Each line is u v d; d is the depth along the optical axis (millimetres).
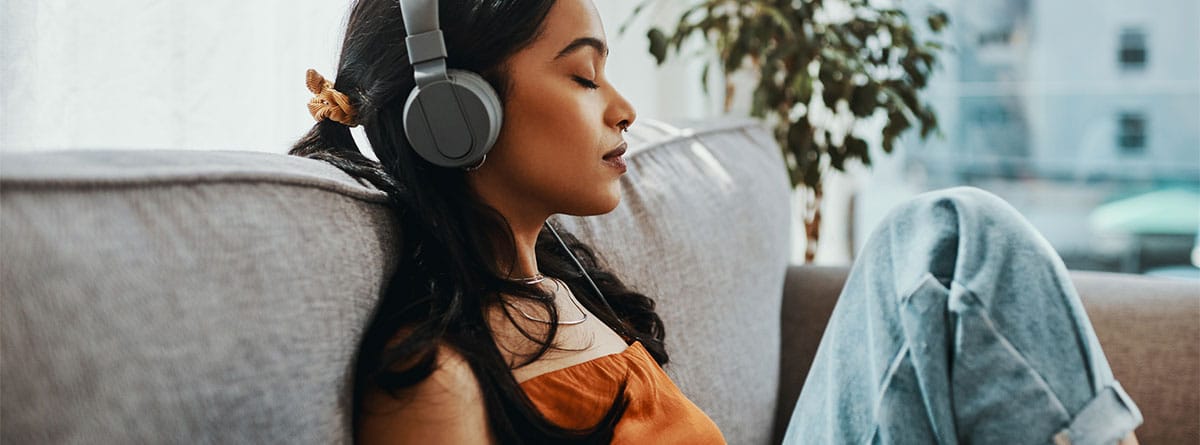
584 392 816
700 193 1301
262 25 1369
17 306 491
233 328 590
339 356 681
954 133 2617
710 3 1890
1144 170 2541
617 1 2086
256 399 596
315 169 742
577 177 837
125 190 564
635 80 2170
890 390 951
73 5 1165
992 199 988
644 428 833
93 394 513
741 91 2396
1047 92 2559
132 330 535
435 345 718
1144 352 1217
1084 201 2592
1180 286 1276
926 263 960
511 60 812
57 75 1154
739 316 1277
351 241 722
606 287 1043
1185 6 2445
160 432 539
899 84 1862
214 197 616
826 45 1812
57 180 528
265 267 625
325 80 866
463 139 776
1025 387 894
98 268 528
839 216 2549
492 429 755
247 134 1358
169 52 1254
